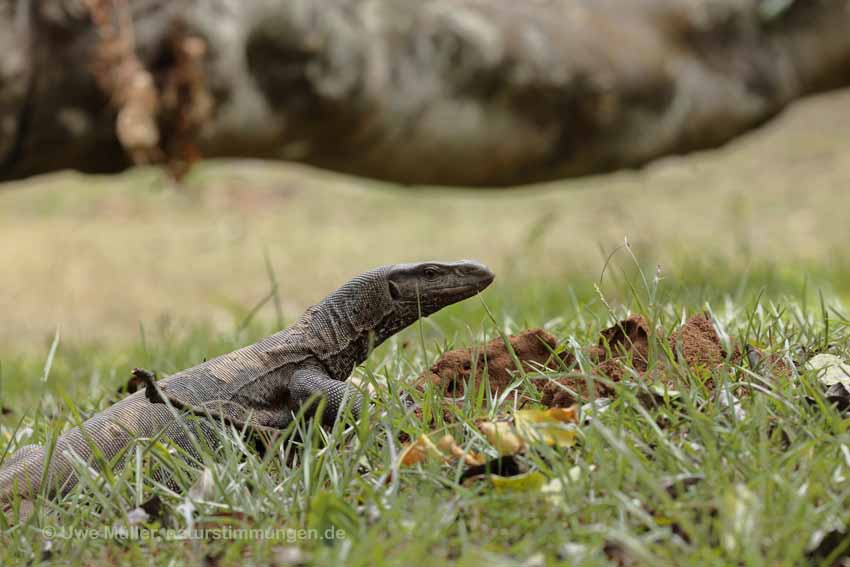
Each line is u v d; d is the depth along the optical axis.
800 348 7.38
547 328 8.90
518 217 32.19
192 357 10.76
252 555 5.38
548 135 16.89
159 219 33.19
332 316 7.55
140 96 13.28
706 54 17.66
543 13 16.73
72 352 13.86
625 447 5.35
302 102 15.04
